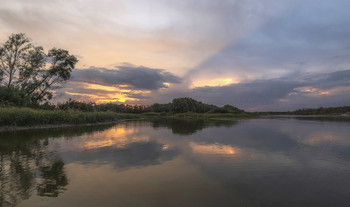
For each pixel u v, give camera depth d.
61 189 5.60
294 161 8.52
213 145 12.11
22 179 6.35
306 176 6.70
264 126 26.02
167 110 137.88
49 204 4.75
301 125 27.39
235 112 108.69
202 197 5.15
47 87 41.56
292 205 4.75
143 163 8.18
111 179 6.40
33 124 22.55
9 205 4.70
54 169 7.35
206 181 6.23
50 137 15.18
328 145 12.13
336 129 21.47
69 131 19.44
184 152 10.20
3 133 17.34
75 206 4.67
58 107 38.75
